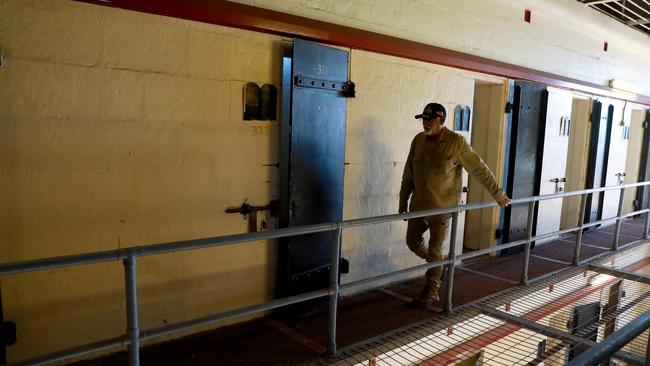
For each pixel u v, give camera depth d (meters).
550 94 5.49
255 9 2.78
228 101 2.82
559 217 6.12
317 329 3.02
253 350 2.70
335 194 3.38
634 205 8.06
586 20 5.59
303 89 3.01
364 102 3.57
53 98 2.21
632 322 1.29
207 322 2.06
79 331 2.43
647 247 6.16
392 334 2.96
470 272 4.47
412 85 3.92
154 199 2.60
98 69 2.32
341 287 2.60
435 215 3.25
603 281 5.15
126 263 1.78
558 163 5.88
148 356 2.58
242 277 3.05
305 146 3.08
